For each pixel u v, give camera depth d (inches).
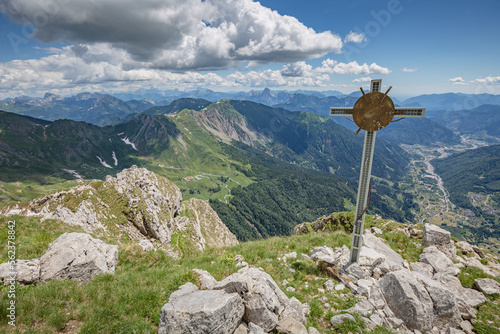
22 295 395.9
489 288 551.5
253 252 709.9
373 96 555.5
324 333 392.8
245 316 394.6
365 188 580.4
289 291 495.8
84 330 343.3
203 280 460.8
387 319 448.8
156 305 414.9
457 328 455.2
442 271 621.0
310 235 895.7
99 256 560.1
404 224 1022.4
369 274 569.3
